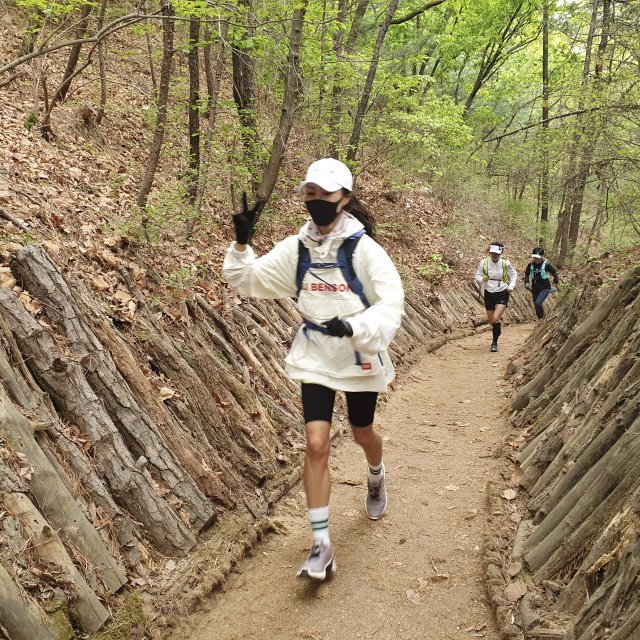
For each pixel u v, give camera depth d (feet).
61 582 8.09
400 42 48.49
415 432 18.51
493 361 28.76
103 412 10.62
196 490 11.19
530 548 10.67
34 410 9.73
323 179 9.40
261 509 12.59
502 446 16.29
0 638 6.95
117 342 12.07
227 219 25.57
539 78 70.38
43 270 11.43
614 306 16.21
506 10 60.85
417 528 12.51
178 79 28.73
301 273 10.00
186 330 14.79
